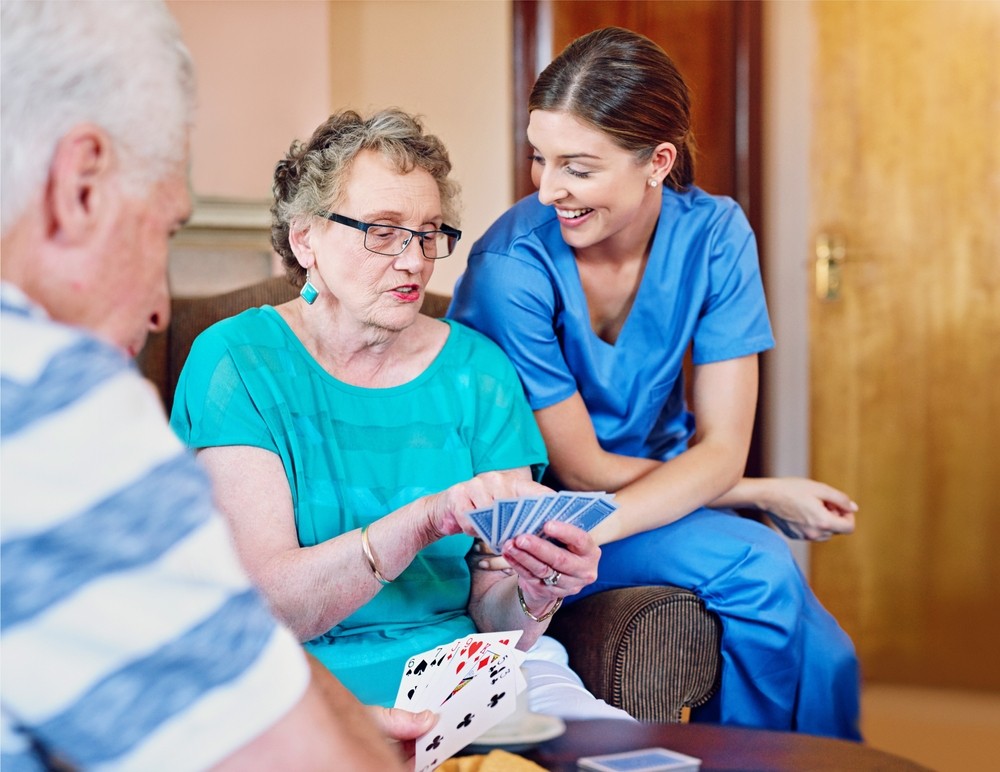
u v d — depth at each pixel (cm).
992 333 379
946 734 317
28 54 68
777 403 405
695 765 112
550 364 197
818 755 118
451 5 381
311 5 359
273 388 165
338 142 166
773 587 191
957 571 386
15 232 70
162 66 74
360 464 170
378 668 165
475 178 387
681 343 206
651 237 202
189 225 346
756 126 398
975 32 373
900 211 384
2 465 61
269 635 66
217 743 63
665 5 391
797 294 402
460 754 120
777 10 397
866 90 384
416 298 169
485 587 178
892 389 388
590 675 184
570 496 145
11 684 61
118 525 62
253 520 158
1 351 63
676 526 200
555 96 179
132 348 80
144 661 61
